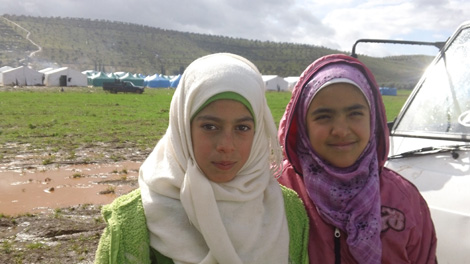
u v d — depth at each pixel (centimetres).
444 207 260
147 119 2200
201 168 181
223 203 182
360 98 204
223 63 182
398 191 218
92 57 16662
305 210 213
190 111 180
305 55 18588
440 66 366
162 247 179
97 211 725
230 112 177
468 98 326
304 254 202
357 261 199
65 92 4719
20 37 17588
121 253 178
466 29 365
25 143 1373
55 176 965
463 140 305
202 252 178
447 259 249
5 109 2480
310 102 210
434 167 294
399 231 208
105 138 1513
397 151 331
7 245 574
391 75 15538
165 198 184
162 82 7688
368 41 363
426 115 345
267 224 192
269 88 7206
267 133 200
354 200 203
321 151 209
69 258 545
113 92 5016
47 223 659
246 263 180
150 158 199
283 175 232
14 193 827
